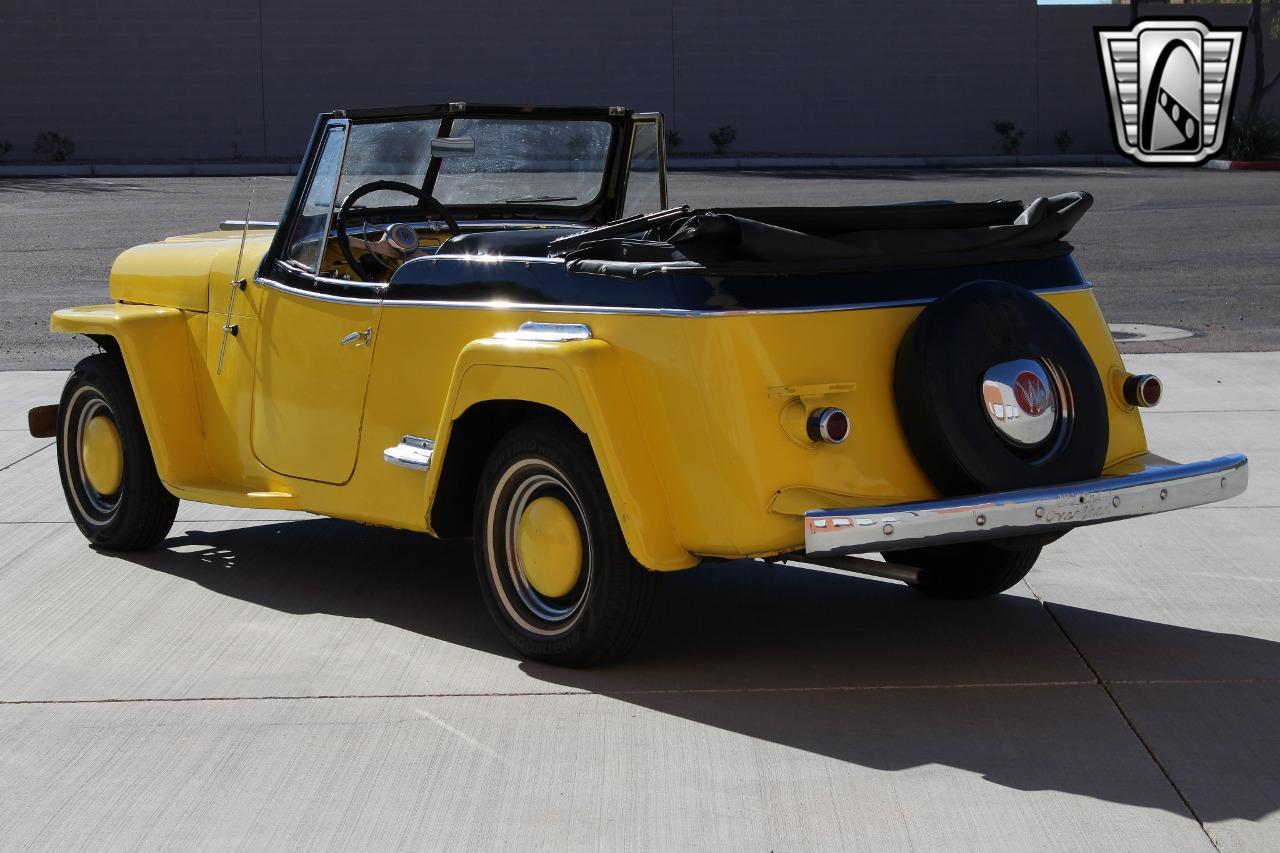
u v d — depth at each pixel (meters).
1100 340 4.83
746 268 4.22
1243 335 11.63
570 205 6.17
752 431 4.16
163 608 5.40
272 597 5.54
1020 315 4.41
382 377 5.05
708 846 3.45
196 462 5.90
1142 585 5.55
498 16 38.00
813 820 3.57
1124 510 4.30
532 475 4.66
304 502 5.44
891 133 39.75
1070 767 3.87
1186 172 32.31
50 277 15.85
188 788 3.82
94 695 4.50
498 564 4.79
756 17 38.94
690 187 27.50
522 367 4.45
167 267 6.07
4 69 36.41
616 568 4.43
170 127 37.06
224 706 4.40
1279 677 4.54
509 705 4.38
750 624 5.19
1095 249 18.20
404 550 6.23
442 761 3.97
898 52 39.41
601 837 3.50
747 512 4.16
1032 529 4.21
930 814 3.59
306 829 3.58
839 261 4.36
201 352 5.87
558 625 4.66
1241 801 3.64
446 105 5.49
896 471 4.32
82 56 36.56
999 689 4.48
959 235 4.69
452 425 4.72
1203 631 5.00
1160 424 8.22
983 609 5.32
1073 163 36.59
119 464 6.09
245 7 36.91
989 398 4.27
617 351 4.36
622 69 38.78
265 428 5.59
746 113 39.38
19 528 6.59
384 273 5.58
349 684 4.58
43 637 5.07
